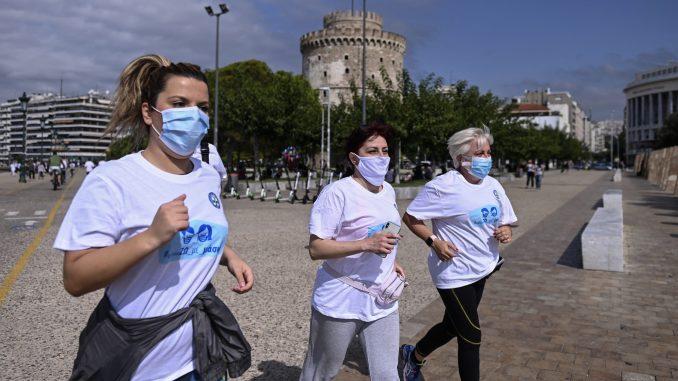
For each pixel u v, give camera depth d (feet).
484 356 14.89
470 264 11.43
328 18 237.86
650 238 38.19
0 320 17.63
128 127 7.23
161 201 6.34
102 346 6.29
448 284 11.49
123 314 6.27
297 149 125.08
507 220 12.12
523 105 455.22
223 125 112.27
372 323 9.64
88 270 5.68
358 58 221.66
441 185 11.62
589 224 29.96
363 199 9.57
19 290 21.56
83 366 6.33
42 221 45.11
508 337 16.47
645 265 27.86
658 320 18.20
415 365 12.79
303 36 233.76
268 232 39.68
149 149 6.79
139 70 7.09
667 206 65.82
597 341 16.11
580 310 19.40
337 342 9.70
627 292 22.06
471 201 11.40
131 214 6.15
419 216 11.75
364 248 8.80
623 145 489.26
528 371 13.85
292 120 106.11
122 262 5.64
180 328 6.48
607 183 137.08
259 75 170.50
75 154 388.98
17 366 13.79
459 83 115.75
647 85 456.86
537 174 108.27
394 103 90.94
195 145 6.59
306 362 10.25
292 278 24.31
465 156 11.74
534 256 30.58
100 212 5.96
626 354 15.06
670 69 438.81
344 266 9.55
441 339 12.16
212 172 7.29
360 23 228.22
